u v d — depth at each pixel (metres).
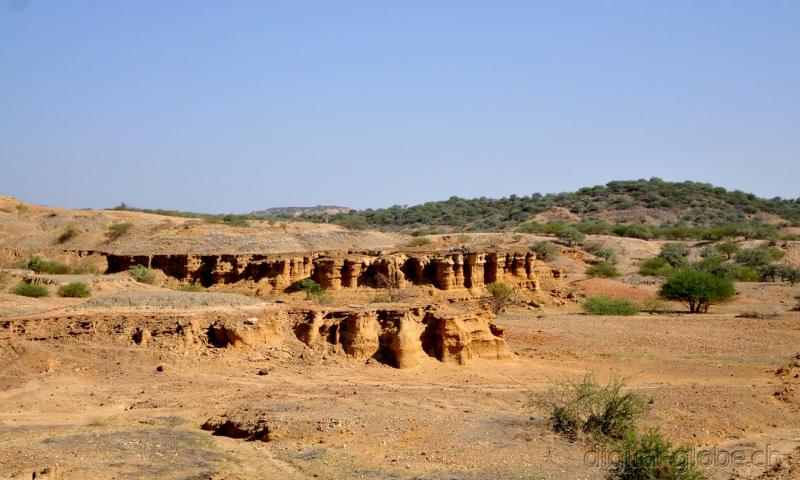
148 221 99.88
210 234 90.38
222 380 32.41
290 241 90.75
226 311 37.38
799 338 48.50
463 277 66.75
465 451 23.33
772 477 22.20
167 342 34.50
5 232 92.06
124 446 22.91
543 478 21.20
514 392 32.22
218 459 22.05
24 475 19.70
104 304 38.25
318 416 25.89
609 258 99.75
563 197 192.88
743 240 114.38
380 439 24.30
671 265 95.25
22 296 44.22
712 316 59.62
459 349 37.03
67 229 93.69
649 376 37.28
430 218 180.75
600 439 24.84
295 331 37.34
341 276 66.31
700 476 20.44
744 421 28.16
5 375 30.95
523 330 50.16
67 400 28.80
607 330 51.09
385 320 37.19
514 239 105.12
